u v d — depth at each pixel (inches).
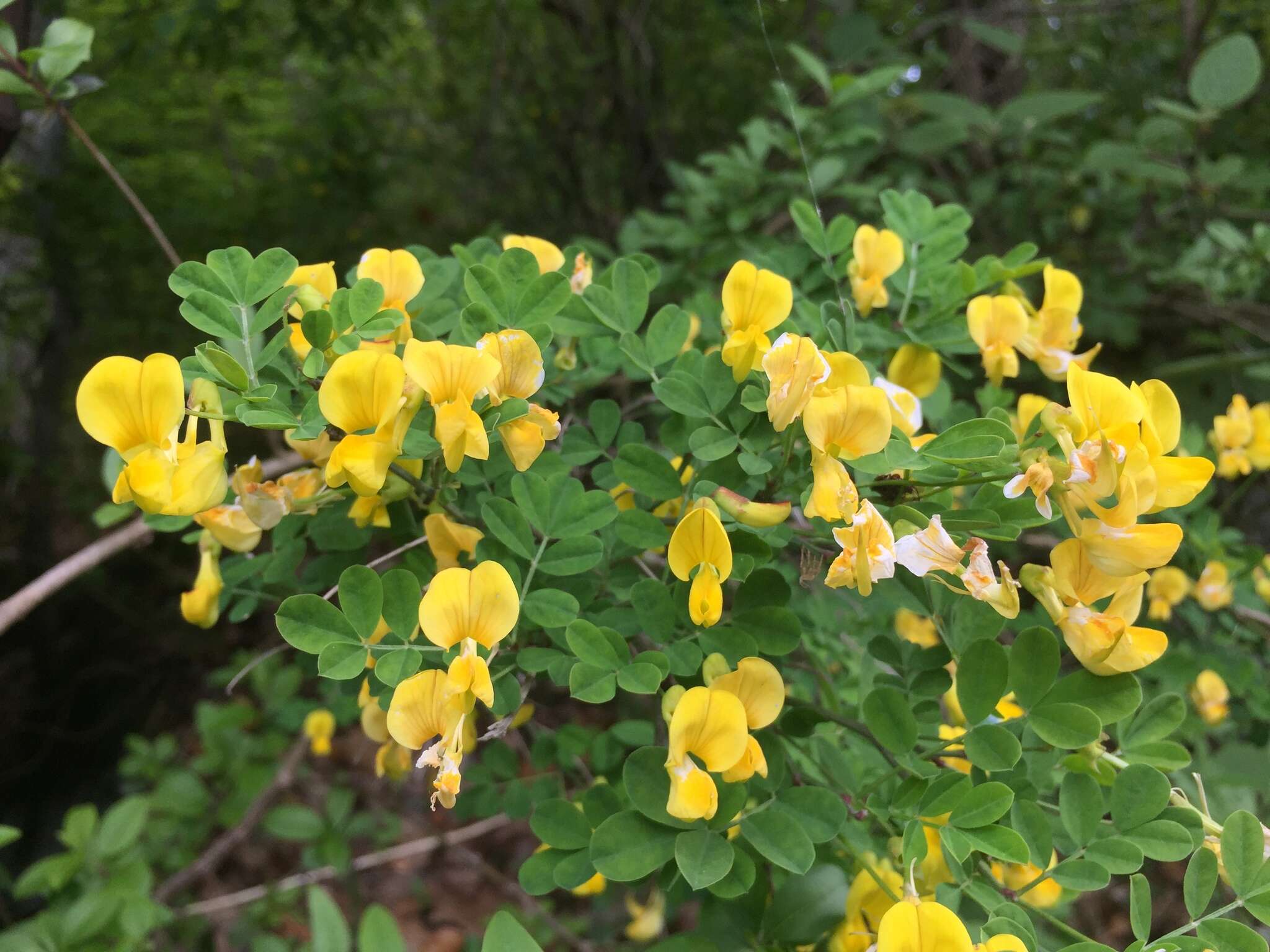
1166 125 14.2
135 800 10.4
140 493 4.9
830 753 6.7
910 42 20.0
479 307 5.6
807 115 12.7
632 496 6.9
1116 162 14.1
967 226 7.7
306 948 10.6
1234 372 14.6
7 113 8.9
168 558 27.7
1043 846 5.5
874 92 14.0
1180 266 15.0
